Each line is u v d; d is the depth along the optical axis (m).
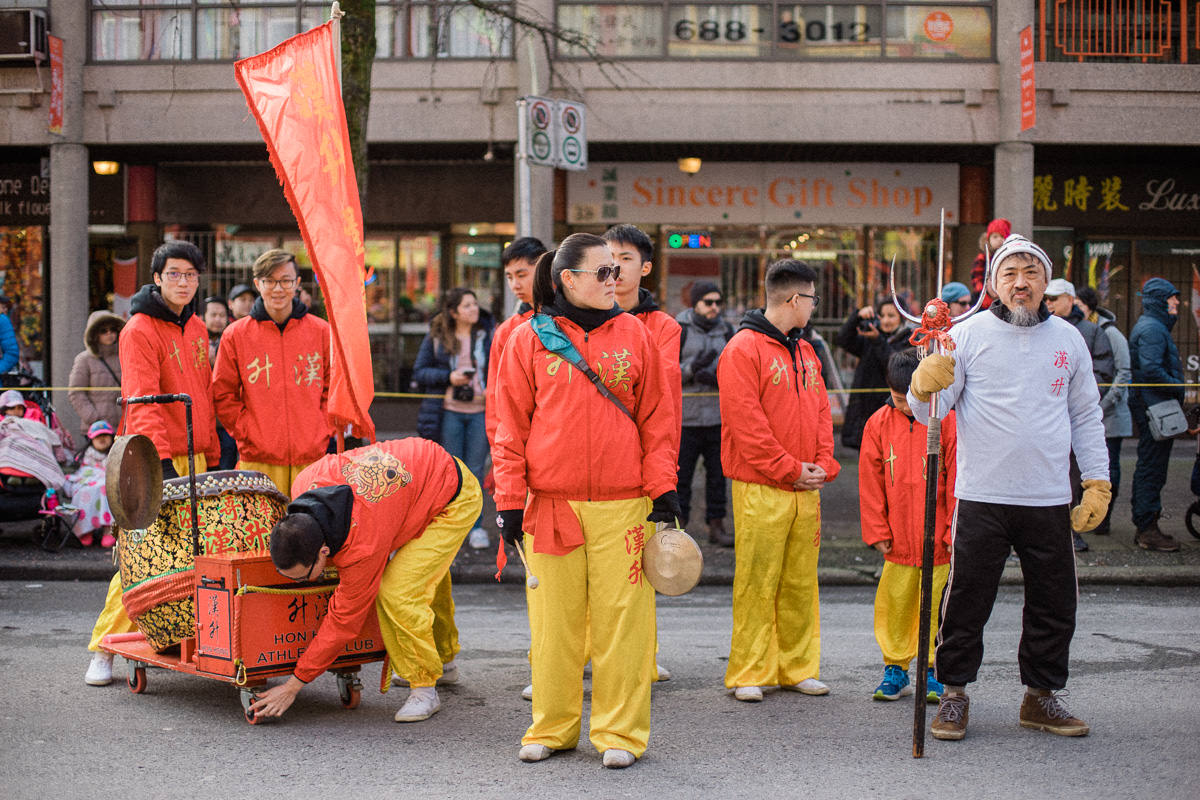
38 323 15.71
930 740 4.60
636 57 13.76
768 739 4.62
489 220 15.54
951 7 13.77
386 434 15.70
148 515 4.64
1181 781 4.11
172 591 4.91
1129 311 15.47
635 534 4.32
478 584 8.16
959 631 4.61
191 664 4.91
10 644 6.17
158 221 15.59
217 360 6.05
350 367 5.01
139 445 4.61
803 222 15.31
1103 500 4.56
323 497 4.52
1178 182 15.26
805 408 5.26
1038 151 14.25
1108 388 8.71
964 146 13.97
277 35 14.02
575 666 4.38
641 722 4.37
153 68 13.81
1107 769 4.24
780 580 5.30
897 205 15.25
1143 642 6.23
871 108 13.64
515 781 4.14
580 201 15.27
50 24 13.81
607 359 4.24
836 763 4.33
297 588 4.84
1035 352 4.55
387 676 5.06
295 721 4.88
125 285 15.56
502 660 5.94
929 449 4.36
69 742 4.57
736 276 15.45
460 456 8.73
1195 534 9.06
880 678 5.59
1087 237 15.41
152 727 4.77
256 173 15.55
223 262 15.66
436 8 13.00
